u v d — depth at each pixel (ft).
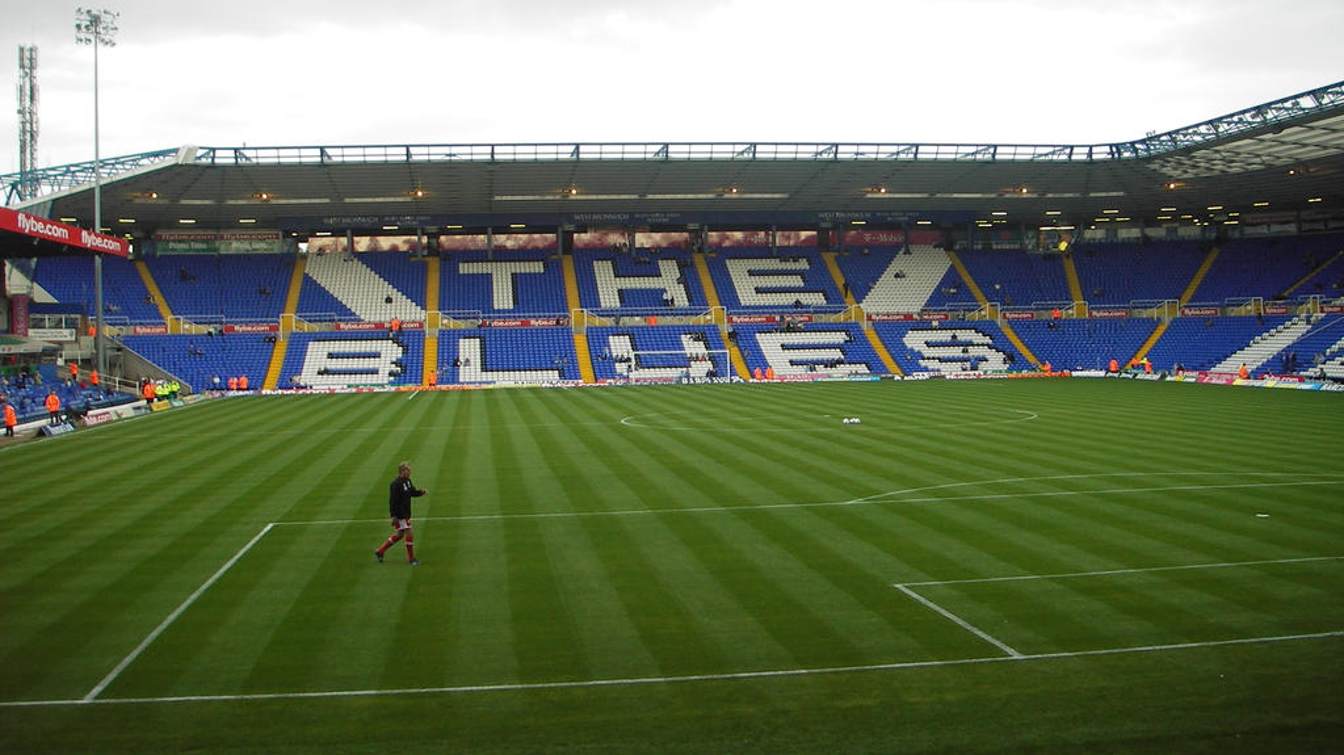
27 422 148.87
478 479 93.45
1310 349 228.84
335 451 114.21
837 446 115.34
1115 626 49.32
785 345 263.49
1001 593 55.11
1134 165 236.22
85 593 56.18
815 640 47.57
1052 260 308.19
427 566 61.82
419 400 193.26
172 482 92.99
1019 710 39.27
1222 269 289.74
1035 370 259.19
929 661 44.73
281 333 250.16
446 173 228.43
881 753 35.55
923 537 68.54
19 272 250.37
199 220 267.18
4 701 40.78
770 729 37.65
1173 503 79.71
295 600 54.70
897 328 276.00
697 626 49.75
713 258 300.20
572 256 294.46
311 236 286.66
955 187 260.62
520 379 239.09
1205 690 41.14
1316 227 295.69
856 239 312.91
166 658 45.62
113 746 36.55
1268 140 203.10
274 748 36.29
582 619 51.01
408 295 270.87
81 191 207.51
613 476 94.73
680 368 249.34
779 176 244.63
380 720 38.68
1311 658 44.70
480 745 36.45
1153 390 200.23
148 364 226.99
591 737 37.06
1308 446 111.24
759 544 66.90
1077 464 99.66
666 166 231.50
